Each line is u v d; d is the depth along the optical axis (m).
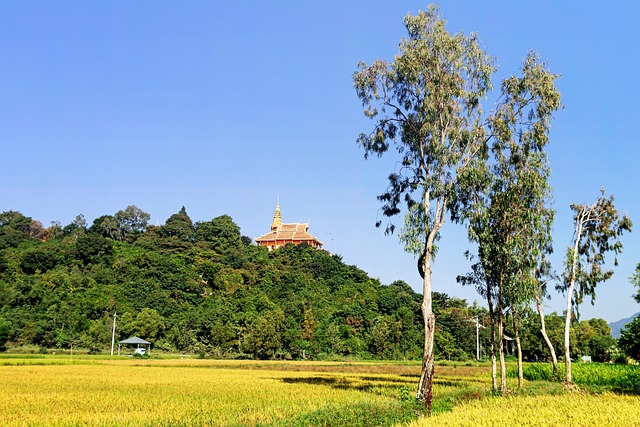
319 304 131.88
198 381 48.84
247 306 121.75
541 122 38.69
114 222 175.12
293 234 191.12
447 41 36.50
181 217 177.25
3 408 28.91
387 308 133.00
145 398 34.38
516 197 40.91
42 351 93.81
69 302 106.56
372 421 24.30
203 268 140.88
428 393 32.53
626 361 89.56
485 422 23.39
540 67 38.19
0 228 154.38
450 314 130.88
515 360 113.25
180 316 114.25
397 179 40.66
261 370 70.62
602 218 51.00
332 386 45.44
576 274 50.47
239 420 24.91
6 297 102.12
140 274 126.06
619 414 25.23
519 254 41.19
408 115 38.41
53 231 167.25
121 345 102.00
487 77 36.72
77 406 30.14
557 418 23.97
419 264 36.28
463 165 36.62
